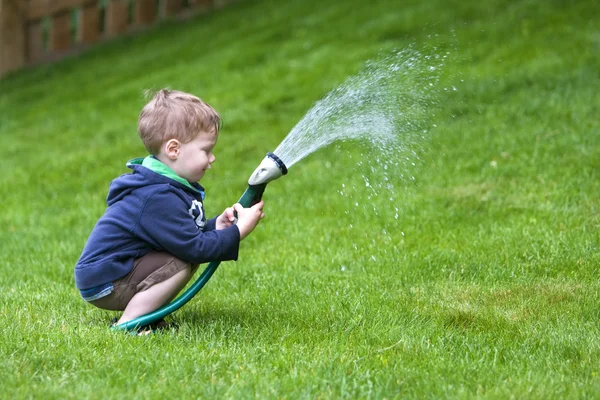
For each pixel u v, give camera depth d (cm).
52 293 473
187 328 380
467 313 397
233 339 366
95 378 303
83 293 381
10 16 1598
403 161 714
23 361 316
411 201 631
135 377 304
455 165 698
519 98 817
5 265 568
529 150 698
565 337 355
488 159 699
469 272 477
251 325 390
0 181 877
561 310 398
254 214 384
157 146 381
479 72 891
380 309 411
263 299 443
